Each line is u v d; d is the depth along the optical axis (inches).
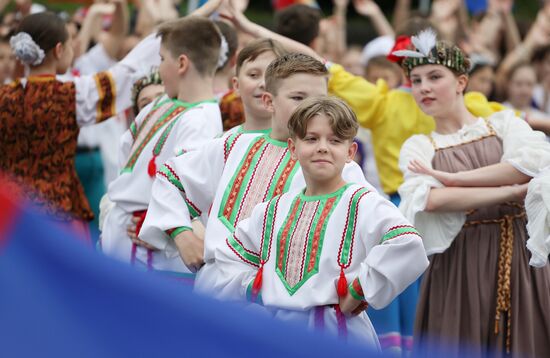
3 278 140.5
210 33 462.3
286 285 331.6
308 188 342.0
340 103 330.6
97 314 141.6
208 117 447.2
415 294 518.3
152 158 453.4
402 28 535.8
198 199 391.2
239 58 414.3
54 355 140.4
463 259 428.1
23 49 522.0
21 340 140.4
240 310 148.4
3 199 141.0
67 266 141.4
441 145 430.0
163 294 143.1
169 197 389.4
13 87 530.3
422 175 418.9
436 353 161.9
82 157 704.4
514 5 1643.7
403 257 317.7
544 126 470.9
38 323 140.8
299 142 332.8
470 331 425.1
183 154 395.9
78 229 528.7
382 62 723.4
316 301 324.5
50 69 531.8
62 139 524.7
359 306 325.7
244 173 374.9
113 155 720.3
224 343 142.5
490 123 431.8
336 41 960.3
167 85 467.8
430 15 936.9
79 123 528.7
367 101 528.1
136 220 456.1
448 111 432.8
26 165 525.3
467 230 426.9
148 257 446.3
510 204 422.9
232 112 534.9
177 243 383.6
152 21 770.8
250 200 369.4
